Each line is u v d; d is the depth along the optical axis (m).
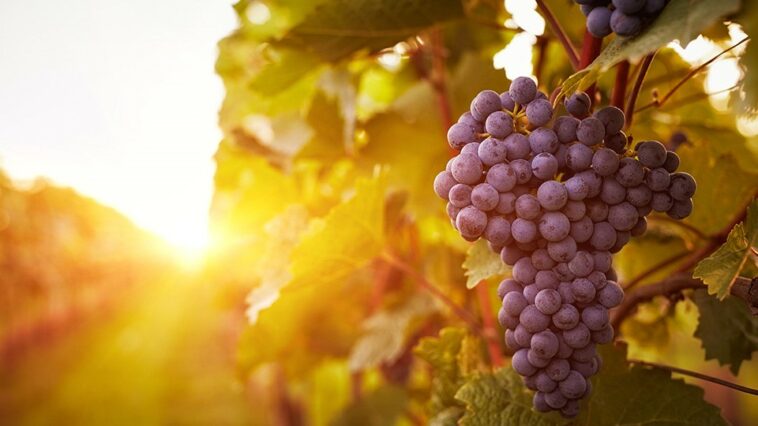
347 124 0.98
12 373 7.68
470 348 0.78
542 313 0.55
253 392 5.58
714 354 0.70
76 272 10.74
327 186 1.15
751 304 0.55
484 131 0.56
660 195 0.55
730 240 0.54
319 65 0.84
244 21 0.98
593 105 0.63
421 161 0.99
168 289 17.89
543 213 0.54
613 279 0.58
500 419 0.64
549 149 0.53
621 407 0.64
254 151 1.13
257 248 1.31
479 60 0.94
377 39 0.78
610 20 0.53
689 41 0.49
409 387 1.14
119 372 8.52
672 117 0.87
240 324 1.82
